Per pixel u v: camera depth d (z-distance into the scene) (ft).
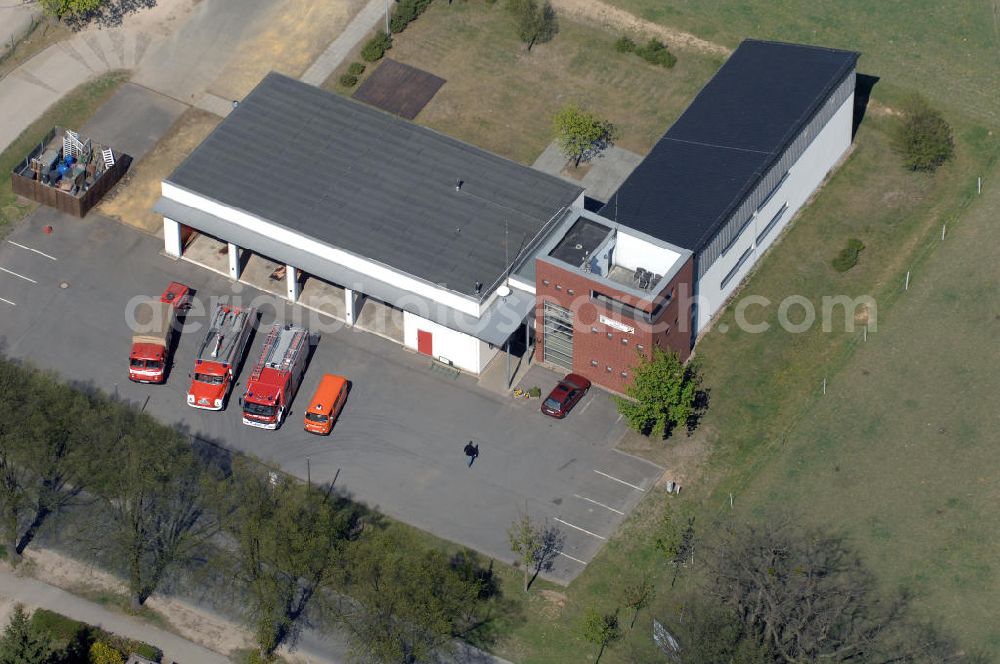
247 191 470.80
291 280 470.39
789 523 415.44
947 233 489.67
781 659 375.86
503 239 459.73
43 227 494.59
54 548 415.03
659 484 428.97
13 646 372.79
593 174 512.63
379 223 463.01
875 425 439.22
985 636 391.04
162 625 399.24
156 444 418.51
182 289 470.80
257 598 393.09
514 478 431.43
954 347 457.68
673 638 386.32
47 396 424.46
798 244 489.67
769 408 445.37
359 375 456.45
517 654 395.14
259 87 501.15
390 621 382.63
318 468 432.66
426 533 418.51
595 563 412.16
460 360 456.45
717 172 467.11
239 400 449.06
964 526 414.00
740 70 501.97
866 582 401.70
